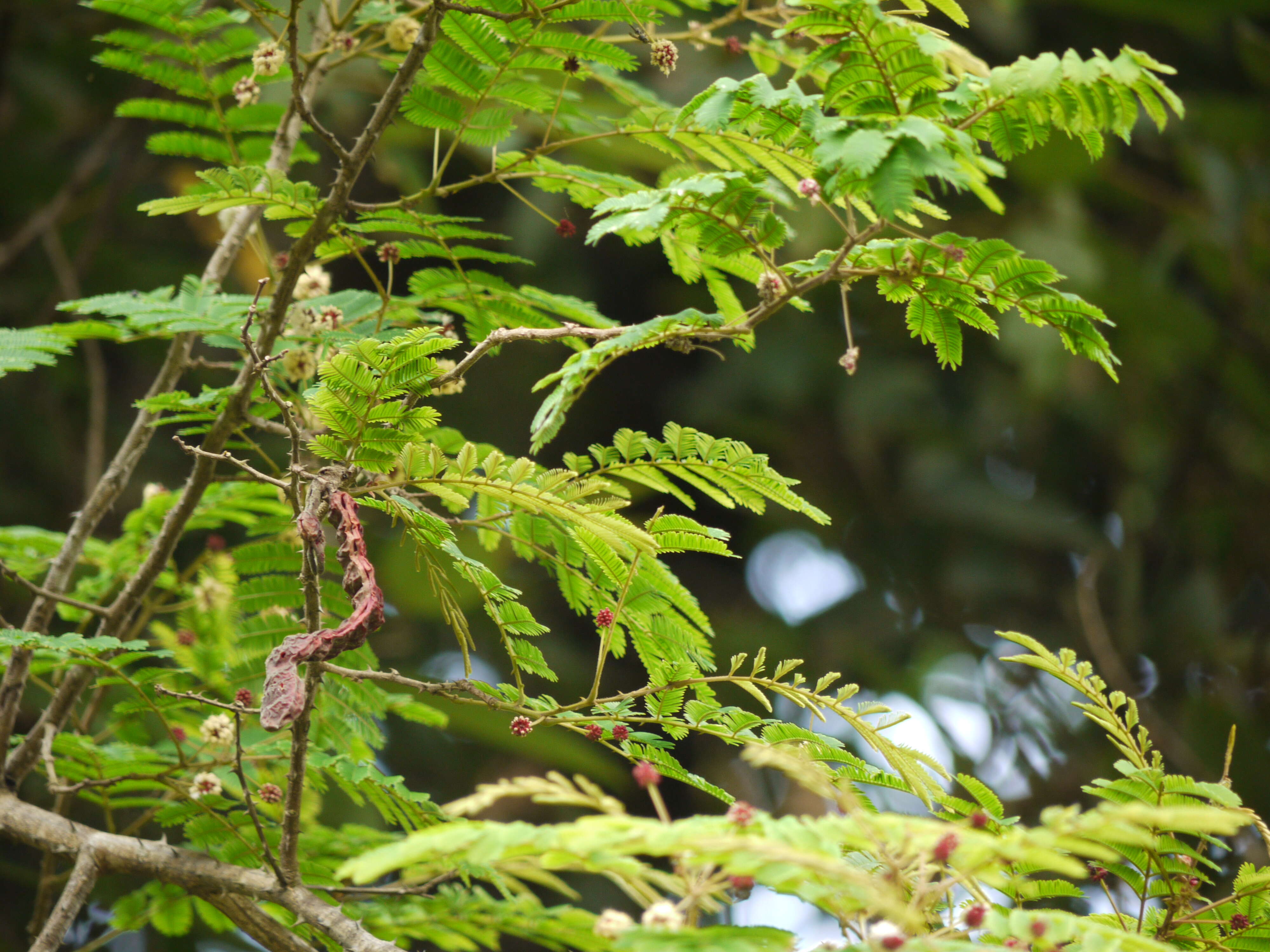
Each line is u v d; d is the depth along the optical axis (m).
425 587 4.23
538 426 2.87
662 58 2.93
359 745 3.00
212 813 2.97
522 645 2.91
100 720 3.14
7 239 4.59
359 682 2.99
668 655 2.92
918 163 2.83
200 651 3.04
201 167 4.27
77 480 4.47
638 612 2.92
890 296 2.89
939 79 2.85
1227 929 2.88
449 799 4.71
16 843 2.95
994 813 2.90
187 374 4.12
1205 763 4.39
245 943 3.42
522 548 2.96
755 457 2.89
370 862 2.78
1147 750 2.90
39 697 3.33
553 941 3.01
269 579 3.00
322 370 2.86
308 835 3.00
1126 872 2.89
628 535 2.88
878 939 2.79
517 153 2.96
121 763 2.98
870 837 2.79
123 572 3.05
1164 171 5.23
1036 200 4.77
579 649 5.12
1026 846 2.79
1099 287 4.58
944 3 2.88
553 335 2.88
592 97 3.27
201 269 4.55
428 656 4.68
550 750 4.15
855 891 2.79
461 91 2.95
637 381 5.34
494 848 2.78
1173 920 2.88
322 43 3.05
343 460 2.88
